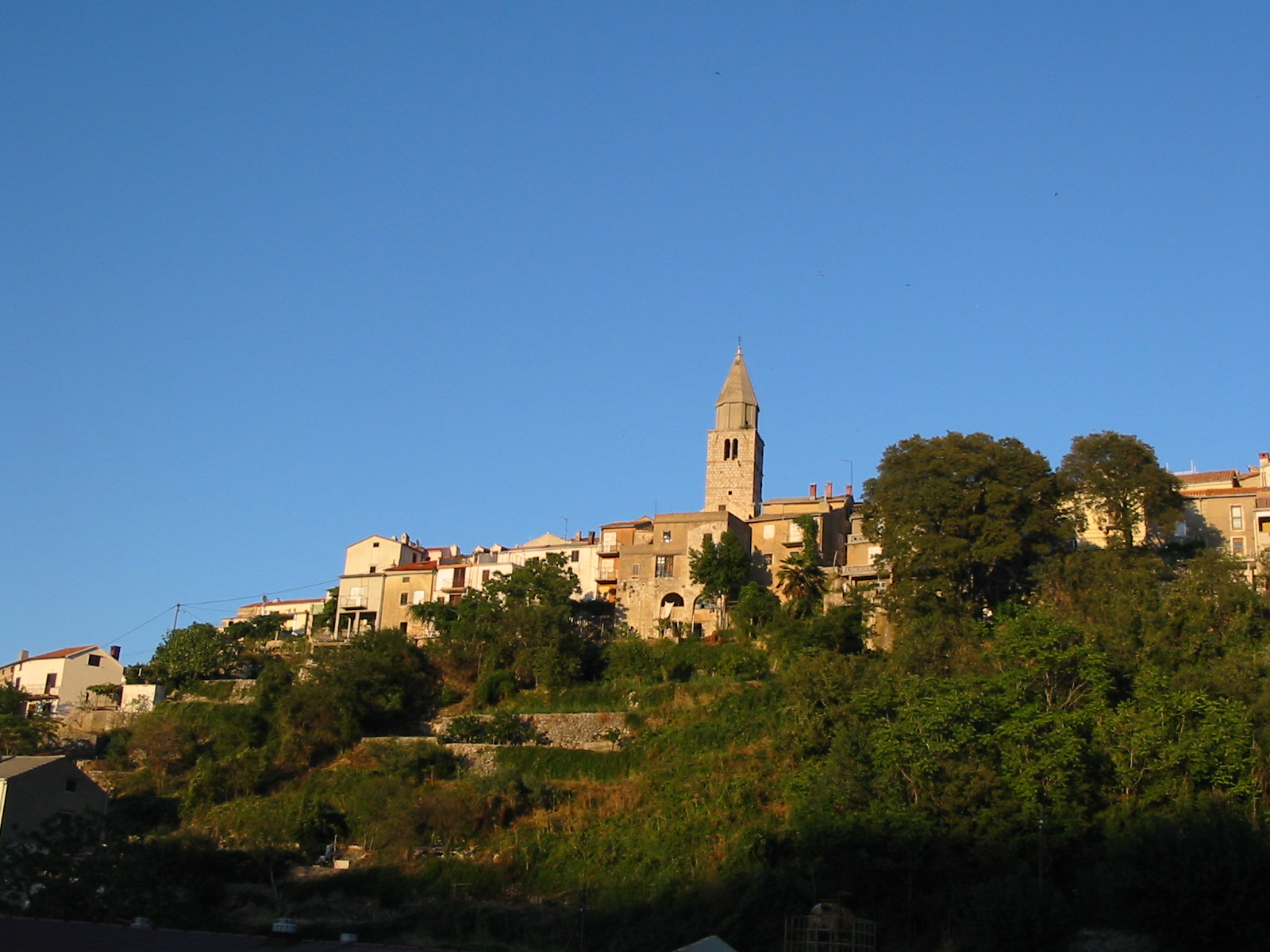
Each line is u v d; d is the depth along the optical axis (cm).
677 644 11569
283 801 9581
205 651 12175
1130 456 10988
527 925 7756
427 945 7425
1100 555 9931
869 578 11975
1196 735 7100
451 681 11469
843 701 8769
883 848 7012
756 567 12850
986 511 10500
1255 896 5753
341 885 8388
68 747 10906
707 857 7988
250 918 7894
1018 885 6341
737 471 13850
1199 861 5916
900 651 9231
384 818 8962
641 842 8369
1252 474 12962
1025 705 7588
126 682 12262
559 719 10356
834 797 7494
